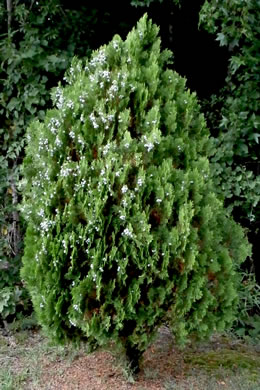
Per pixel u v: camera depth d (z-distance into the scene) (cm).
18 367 366
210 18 443
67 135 307
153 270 289
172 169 299
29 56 456
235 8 429
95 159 299
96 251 288
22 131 474
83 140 299
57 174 304
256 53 450
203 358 383
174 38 575
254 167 491
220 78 563
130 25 529
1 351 394
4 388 331
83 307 295
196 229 296
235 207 489
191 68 580
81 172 293
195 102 336
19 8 459
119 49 316
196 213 304
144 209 290
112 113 297
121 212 285
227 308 320
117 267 290
